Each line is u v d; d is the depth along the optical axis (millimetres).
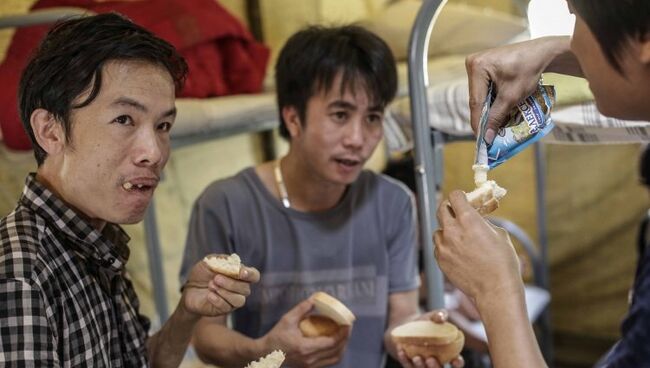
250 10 2684
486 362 2293
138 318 1021
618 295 3086
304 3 2617
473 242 790
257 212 1329
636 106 742
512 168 3180
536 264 2840
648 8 656
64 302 786
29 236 777
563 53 1005
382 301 1380
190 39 1840
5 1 1892
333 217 1347
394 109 1427
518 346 729
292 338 1168
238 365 1242
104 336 861
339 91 1227
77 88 788
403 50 2373
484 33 2318
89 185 818
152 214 1818
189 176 2369
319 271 1339
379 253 1386
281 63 1321
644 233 2254
